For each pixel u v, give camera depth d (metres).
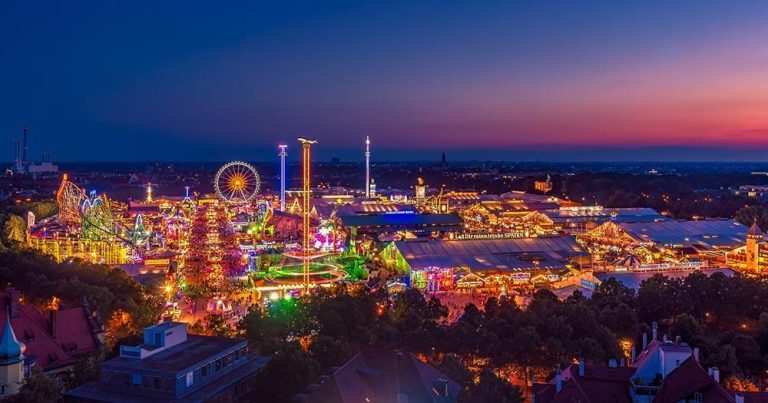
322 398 106.38
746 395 102.31
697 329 171.00
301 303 174.75
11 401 109.56
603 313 178.00
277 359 119.94
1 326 138.88
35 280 189.12
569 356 146.50
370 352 120.06
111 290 197.25
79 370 128.38
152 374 111.44
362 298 183.00
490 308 192.50
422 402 110.56
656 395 105.38
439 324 178.88
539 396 114.06
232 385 119.44
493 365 149.62
